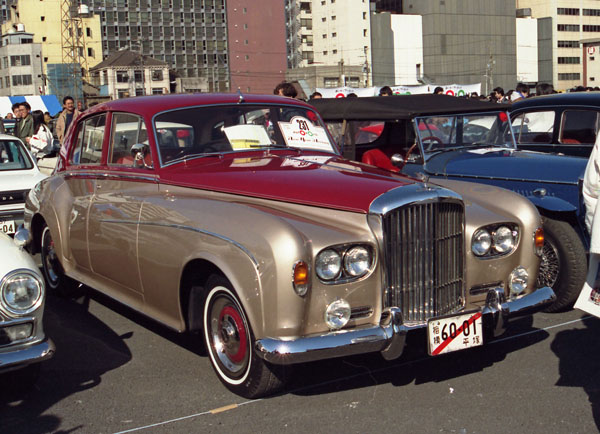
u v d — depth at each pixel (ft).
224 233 12.29
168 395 13.07
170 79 354.74
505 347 15.47
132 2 413.39
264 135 16.65
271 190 13.50
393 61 379.35
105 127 17.21
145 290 14.71
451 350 12.61
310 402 12.61
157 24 419.74
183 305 13.75
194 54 428.97
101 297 20.10
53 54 351.67
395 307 12.10
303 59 397.19
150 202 14.62
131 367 14.56
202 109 16.31
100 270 16.60
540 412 12.06
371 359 14.69
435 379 13.62
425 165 20.65
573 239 17.38
